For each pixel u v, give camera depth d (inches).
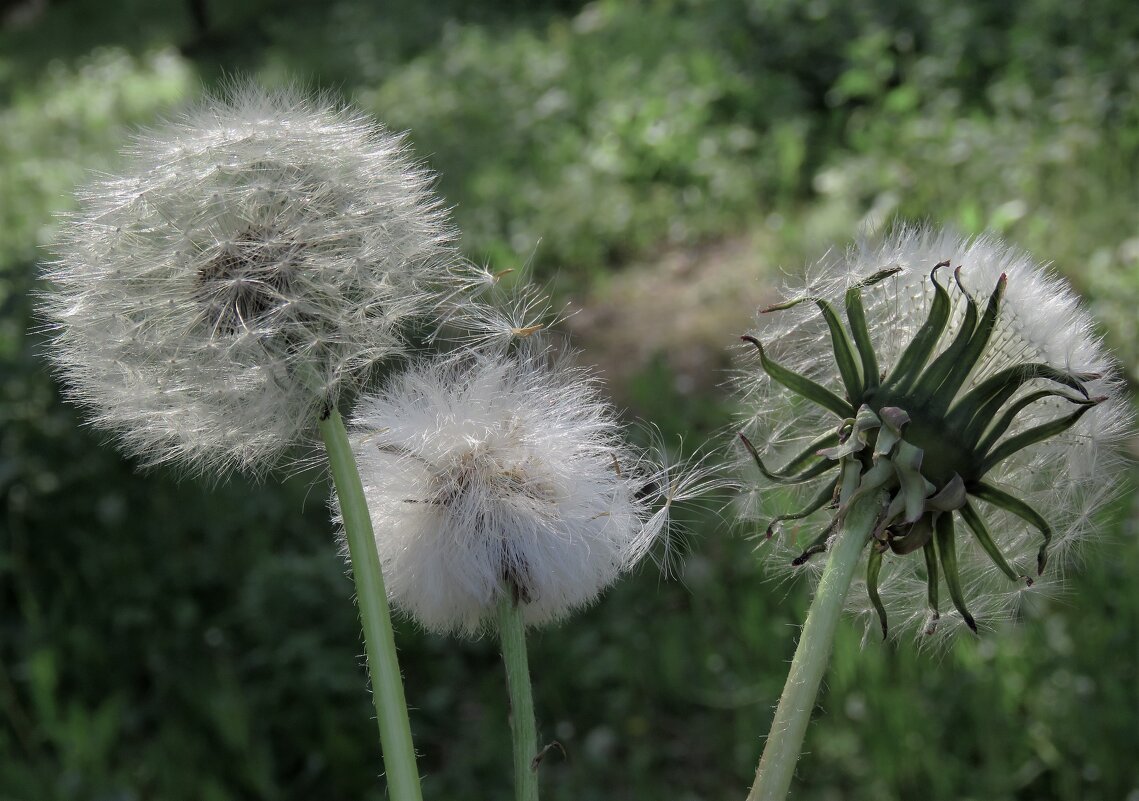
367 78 458.0
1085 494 48.6
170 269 47.4
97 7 698.8
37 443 217.8
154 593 204.5
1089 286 227.1
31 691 189.6
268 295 46.5
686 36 411.5
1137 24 338.3
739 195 326.6
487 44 463.2
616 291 296.4
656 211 326.3
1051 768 156.9
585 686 184.7
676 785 170.7
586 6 510.0
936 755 156.3
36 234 330.6
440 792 175.2
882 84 358.9
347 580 199.0
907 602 51.7
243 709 178.9
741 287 279.3
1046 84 326.0
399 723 42.6
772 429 53.4
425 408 53.0
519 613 50.3
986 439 45.4
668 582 193.5
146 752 179.8
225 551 214.1
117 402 48.0
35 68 605.3
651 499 53.4
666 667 180.5
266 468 48.4
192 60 566.6
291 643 187.3
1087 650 161.2
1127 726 153.5
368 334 46.3
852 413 46.6
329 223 47.4
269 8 616.7
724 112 368.5
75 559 216.1
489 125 385.4
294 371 45.2
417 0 548.4
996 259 48.9
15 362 217.0
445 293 49.0
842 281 50.8
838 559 43.5
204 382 45.9
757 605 177.2
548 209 325.7
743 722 171.8
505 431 52.2
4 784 166.9
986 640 162.4
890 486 44.4
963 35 351.6
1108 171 279.1
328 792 179.3
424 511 51.2
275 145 48.6
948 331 48.2
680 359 260.5
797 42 382.0
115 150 51.8
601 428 54.9
